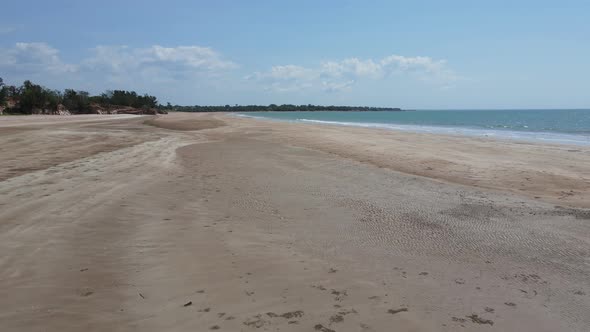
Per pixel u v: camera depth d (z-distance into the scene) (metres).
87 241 5.08
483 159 13.51
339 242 5.41
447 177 10.38
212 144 17.81
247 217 6.51
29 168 10.01
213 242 5.26
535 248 5.23
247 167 11.49
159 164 11.45
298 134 24.11
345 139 20.80
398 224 6.25
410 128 38.34
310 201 7.67
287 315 3.44
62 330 3.09
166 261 4.56
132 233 5.50
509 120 70.25
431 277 4.32
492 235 5.74
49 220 5.82
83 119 50.25
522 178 10.20
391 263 4.70
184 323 3.26
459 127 42.25
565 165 12.30
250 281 4.11
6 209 6.28
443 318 3.46
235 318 3.37
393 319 3.42
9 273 4.07
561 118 81.81
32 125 31.64
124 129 28.00
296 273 4.35
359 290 3.97
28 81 78.19
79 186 8.09
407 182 9.63
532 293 3.98
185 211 6.71
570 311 3.63
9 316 3.26
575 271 4.52
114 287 3.87
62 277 4.02
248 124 36.56
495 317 3.51
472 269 4.56
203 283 4.02
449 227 6.11
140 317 3.33
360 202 7.63
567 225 6.22
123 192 7.76
